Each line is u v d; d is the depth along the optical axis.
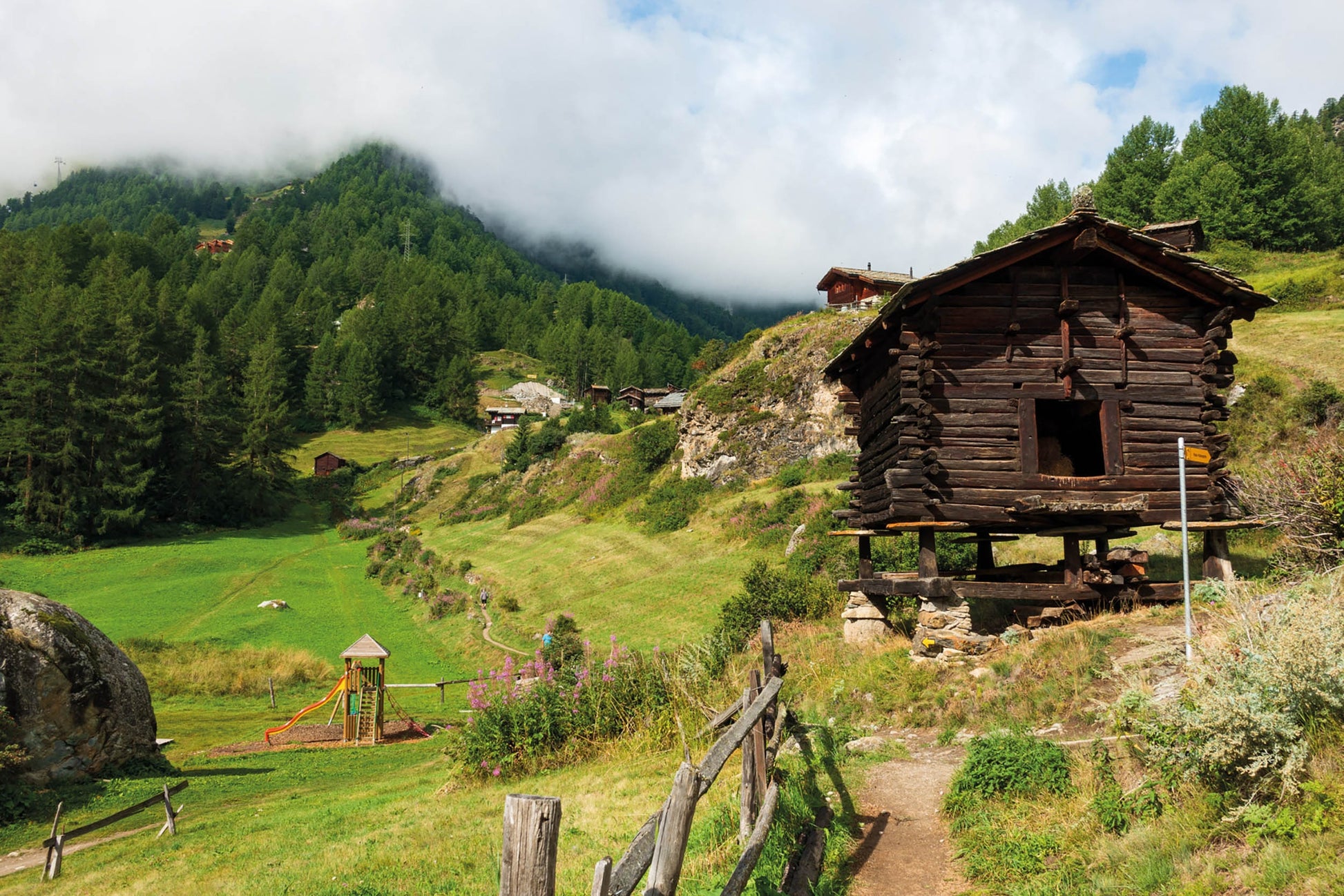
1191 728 7.20
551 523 69.25
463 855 10.18
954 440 15.41
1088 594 15.45
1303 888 5.38
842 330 56.97
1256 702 6.74
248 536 85.38
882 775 10.65
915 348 15.47
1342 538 14.55
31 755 17.91
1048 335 15.57
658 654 16.52
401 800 14.84
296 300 199.75
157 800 15.76
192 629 47.72
